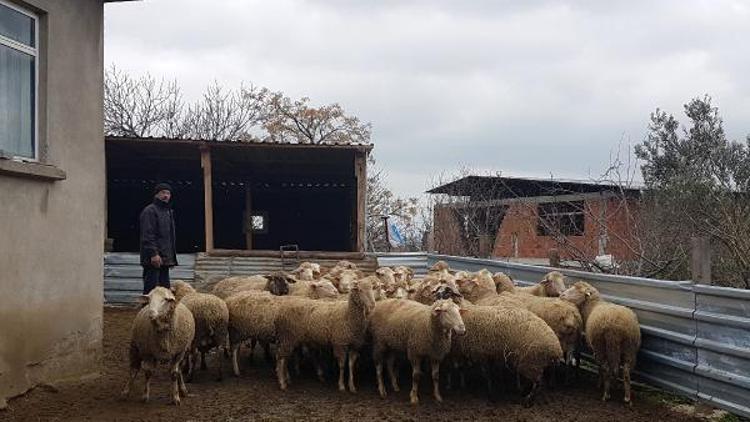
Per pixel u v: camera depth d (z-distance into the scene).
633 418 7.35
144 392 7.93
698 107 20.28
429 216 26.89
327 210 26.33
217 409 7.70
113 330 12.84
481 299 10.18
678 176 16.72
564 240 14.75
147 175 23.36
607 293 9.65
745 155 18.08
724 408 7.22
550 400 8.15
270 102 41.12
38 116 8.27
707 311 7.51
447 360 8.80
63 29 8.63
